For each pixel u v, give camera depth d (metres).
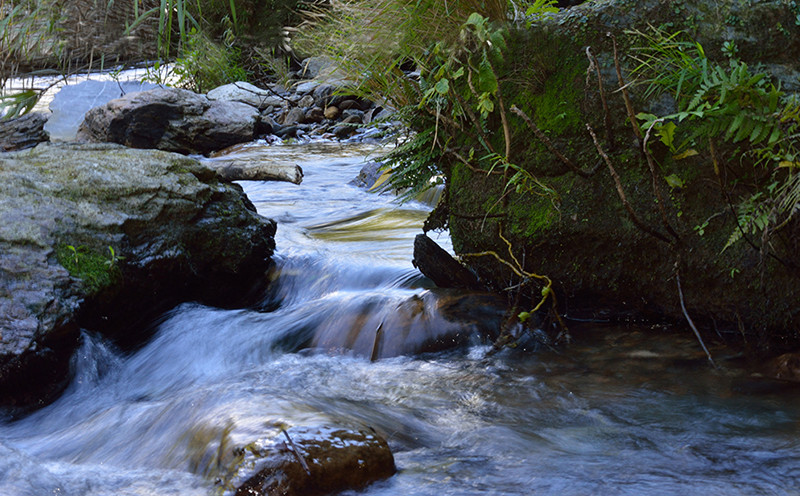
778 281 3.03
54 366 3.47
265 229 4.88
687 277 3.24
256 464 2.26
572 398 2.92
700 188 3.13
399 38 3.73
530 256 3.58
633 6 3.28
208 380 3.50
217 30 11.23
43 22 3.59
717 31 3.11
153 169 4.51
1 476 2.51
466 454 2.50
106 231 4.00
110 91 14.23
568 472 2.31
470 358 3.46
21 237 3.69
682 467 2.31
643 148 2.94
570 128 3.38
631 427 2.64
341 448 2.32
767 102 2.78
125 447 2.79
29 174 4.17
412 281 4.38
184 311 4.25
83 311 3.70
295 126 12.54
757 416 2.65
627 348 3.35
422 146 3.94
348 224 6.36
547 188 3.33
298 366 3.53
